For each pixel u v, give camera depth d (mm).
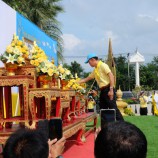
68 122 6699
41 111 5535
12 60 5008
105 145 1717
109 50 11969
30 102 5020
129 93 37875
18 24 10406
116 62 67688
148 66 70312
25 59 5555
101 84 7734
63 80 7078
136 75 42500
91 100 13680
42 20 22953
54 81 6348
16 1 20828
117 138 1712
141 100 20359
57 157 2346
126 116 16875
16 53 5098
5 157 1715
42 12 23047
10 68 5066
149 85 59969
